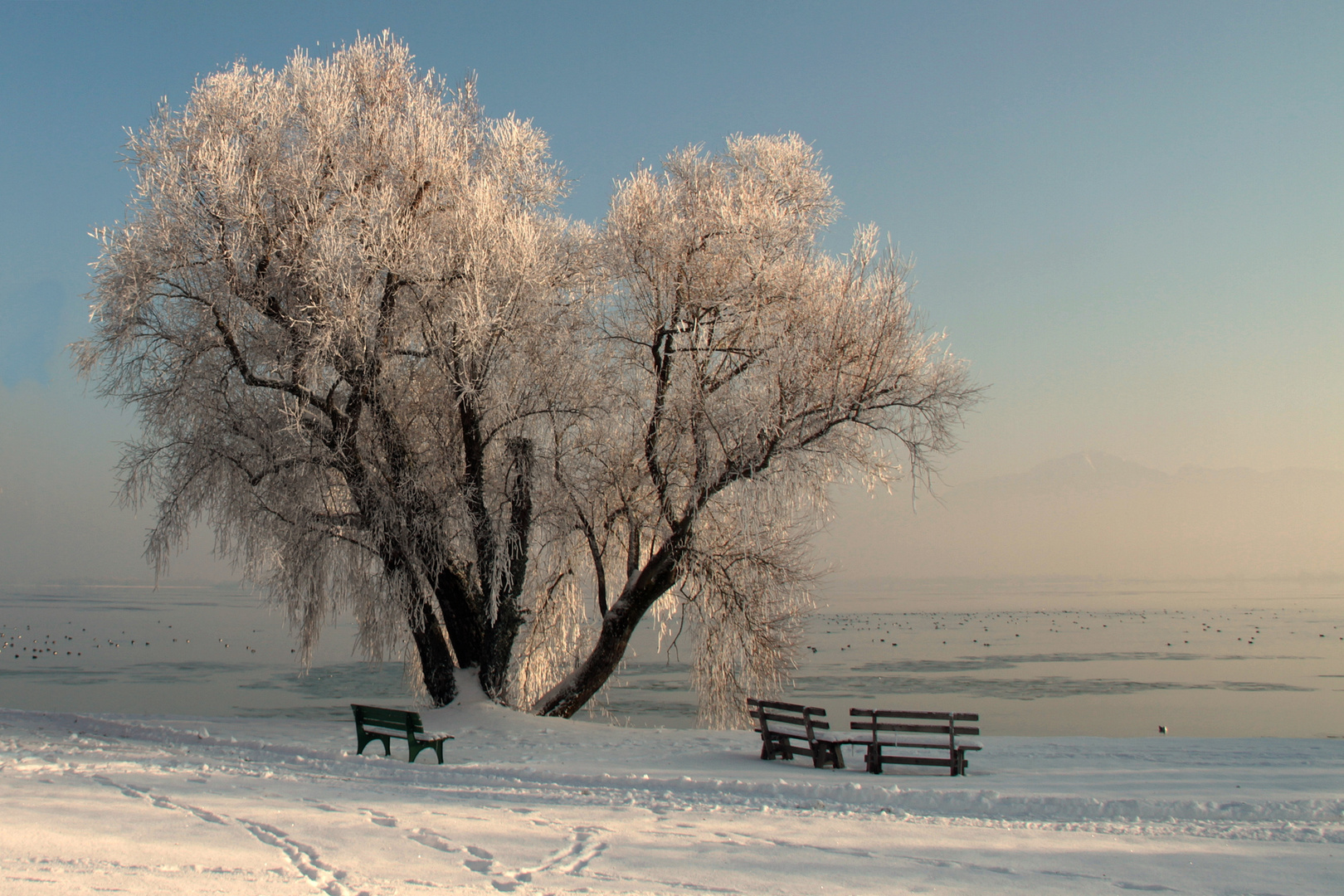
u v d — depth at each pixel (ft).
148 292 53.42
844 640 268.62
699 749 48.93
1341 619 437.17
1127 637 293.43
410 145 60.29
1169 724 101.04
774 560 65.46
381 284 56.90
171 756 40.42
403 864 21.99
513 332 57.26
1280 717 108.99
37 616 335.06
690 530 63.62
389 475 58.65
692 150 69.72
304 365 53.31
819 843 26.14
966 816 30.91
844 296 59.00
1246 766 44.45
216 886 18.98
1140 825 29.66
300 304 54.95
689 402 59.98
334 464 57.11
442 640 62.49
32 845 21.40
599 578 68.64
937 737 57.21
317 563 58.54
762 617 65.41
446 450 60.03
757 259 61.72
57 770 34.27
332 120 58.59
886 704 115.34
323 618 62.08
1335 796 34.37
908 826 28.89
